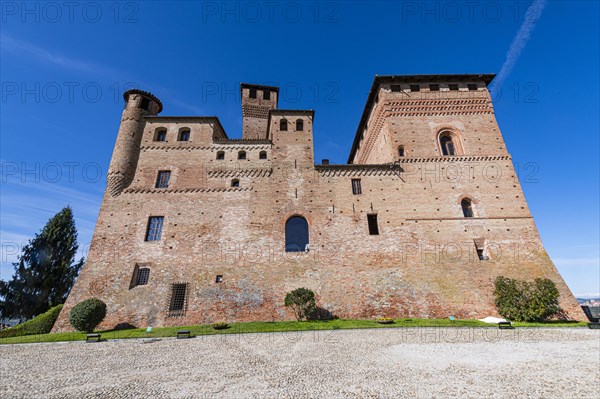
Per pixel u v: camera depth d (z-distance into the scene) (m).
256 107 40.62
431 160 28.91
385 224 26.62
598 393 8.61
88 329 20.12
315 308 23.11
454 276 24.44
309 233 26.41
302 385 9.28
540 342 15.19
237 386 9.31
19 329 20.69
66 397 8.74
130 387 9.45
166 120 31.38
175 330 19.94
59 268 34.41
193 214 26.80
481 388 8.96
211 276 24.41
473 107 31.25
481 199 27.36
